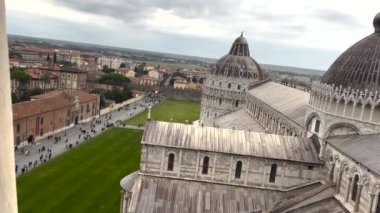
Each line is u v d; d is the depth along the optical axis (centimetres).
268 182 5903
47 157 11250
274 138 6319
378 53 5762
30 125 13038
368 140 5238
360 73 5697
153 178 5953
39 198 8062
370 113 5488
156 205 5494
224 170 5922
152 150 5897
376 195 4269
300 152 5997
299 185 5875
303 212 5106
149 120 6366
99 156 11869
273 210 5459
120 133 15775
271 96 11575
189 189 5844
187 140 6016
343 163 5147
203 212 5503
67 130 15762
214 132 6312
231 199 5756
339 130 5784
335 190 5312
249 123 12281
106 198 8425
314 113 6262
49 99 15050
